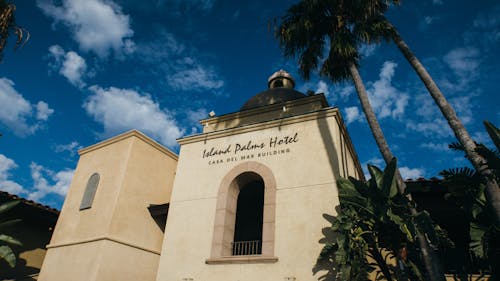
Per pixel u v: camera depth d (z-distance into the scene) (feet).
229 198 43.21
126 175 50.29
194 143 50.08
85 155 59.47
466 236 39.93
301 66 47.29
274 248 36.96
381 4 43.42
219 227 40.96
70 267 46.16
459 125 32.40
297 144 42.60
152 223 51.93
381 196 31.99
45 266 49.85
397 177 33.73
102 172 53.72
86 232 48.11
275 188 40.68
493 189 27.63
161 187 56.03
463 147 31.42
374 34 41.57
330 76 45.03
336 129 42.06
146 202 52.29
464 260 38.52
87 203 51.49
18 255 53.93
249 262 37.22
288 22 47.32
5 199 50.11
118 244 45.88
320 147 41.09
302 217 37.52
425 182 38.88
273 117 51.98
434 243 28.27
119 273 44.78
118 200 47.91
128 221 48.39
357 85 40.65
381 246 32.99
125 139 54.34
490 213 28.43
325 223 36.04
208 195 44.27
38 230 58.23
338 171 38.50
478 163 29.50
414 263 31.19
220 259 38.32
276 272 35.45
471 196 29.48
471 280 36.60
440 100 34.47
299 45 46.09
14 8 38.40
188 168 47.93
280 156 42.73
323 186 38.29
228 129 48.19
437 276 28.43
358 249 30.63
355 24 43.37
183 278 39.45
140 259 48.16
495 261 28.68
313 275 33.81
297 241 36.35
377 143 36.09
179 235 42.78
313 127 42.96
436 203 39.99
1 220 48.06
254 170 43.19
